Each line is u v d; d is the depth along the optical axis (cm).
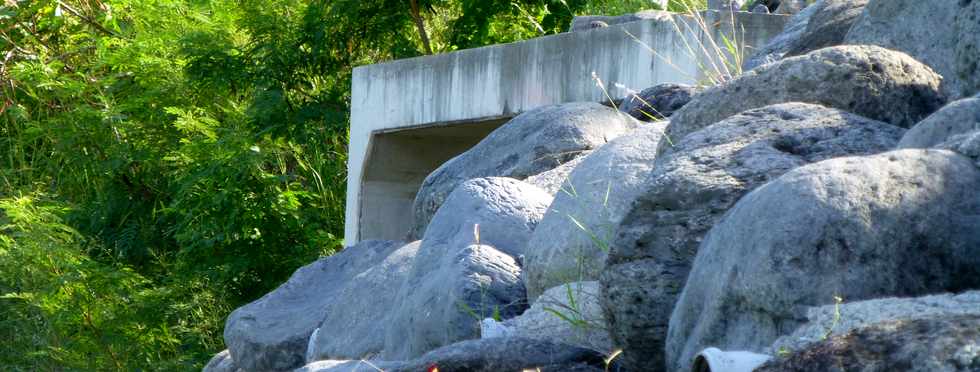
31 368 1648
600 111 789
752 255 320
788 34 834
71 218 1900
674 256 390
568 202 544
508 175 772
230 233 1686
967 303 278
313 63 1734
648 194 405
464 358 411
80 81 1956
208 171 1636
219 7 1834
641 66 934
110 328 1630
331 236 1711
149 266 1916
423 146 1230
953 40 500
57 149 1898
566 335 470
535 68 1027
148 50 1866
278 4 1764
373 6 1791
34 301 1586
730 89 489
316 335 713
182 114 1689
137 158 1853
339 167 1875
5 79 2058
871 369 231
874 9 551
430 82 1134
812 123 427
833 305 300
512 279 552
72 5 2167
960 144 338
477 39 1812
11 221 1742
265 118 1686
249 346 787
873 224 311
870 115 461
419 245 662
